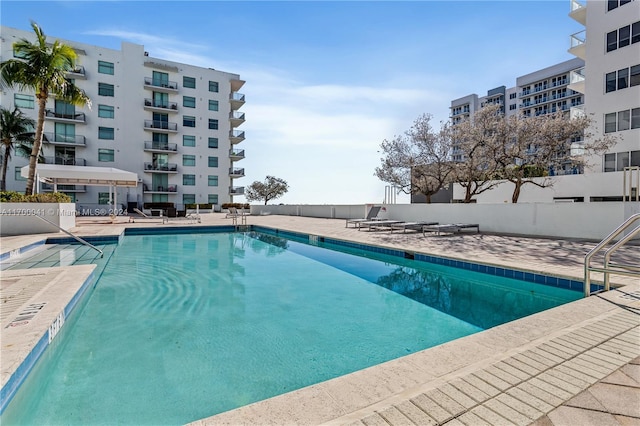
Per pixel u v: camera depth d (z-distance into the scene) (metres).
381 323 4.08
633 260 6.11
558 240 9.05
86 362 3.05
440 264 6.87
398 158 17.22
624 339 2.52
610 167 16.64
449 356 2.30
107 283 5.87
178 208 34.94
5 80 12.82
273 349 3.35
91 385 2.68
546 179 16.17
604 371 2.05
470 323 4.10
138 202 32.31
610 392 1.82
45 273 5.05
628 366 2.11
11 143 25.23
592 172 16.30
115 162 31.83
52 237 9.77
